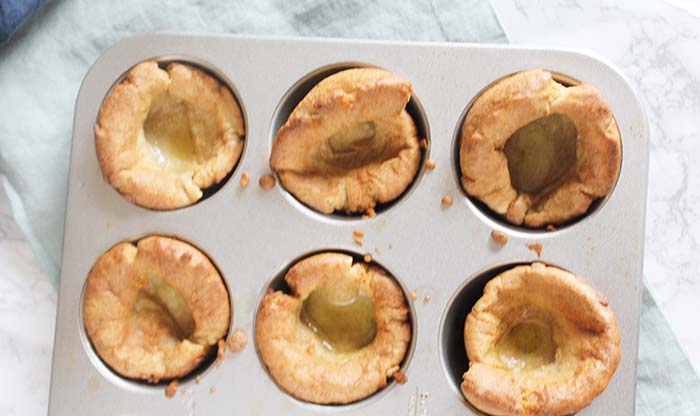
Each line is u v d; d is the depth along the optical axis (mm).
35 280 519
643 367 500
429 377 459
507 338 475
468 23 520
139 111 474
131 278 467
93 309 465
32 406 513
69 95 521
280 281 475
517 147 477
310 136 455
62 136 517
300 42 476
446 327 468
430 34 521
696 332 512
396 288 464
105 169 469
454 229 465
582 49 496
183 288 464
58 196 512
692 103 525
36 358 515
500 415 448
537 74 453
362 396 459
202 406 464
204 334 465
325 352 477
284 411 462
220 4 527
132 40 480
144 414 465
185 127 493
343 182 468
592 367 444
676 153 523
